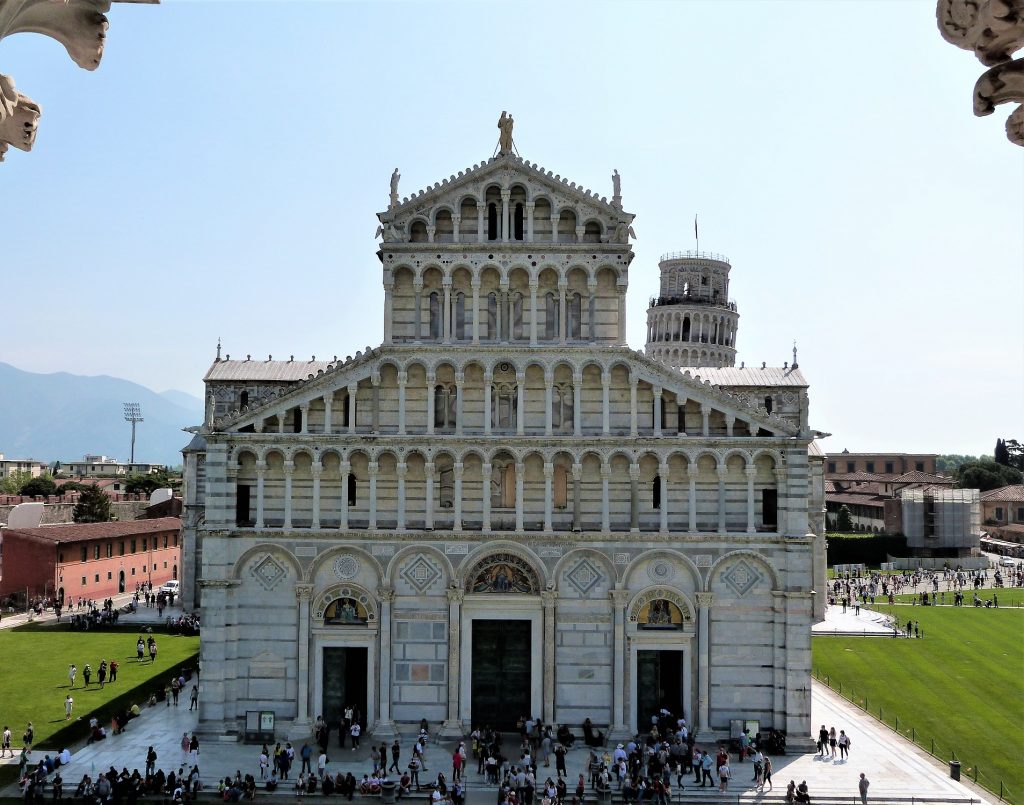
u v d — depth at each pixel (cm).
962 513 18112
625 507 6247
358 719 6088
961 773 5644
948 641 9938
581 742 6062
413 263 6328
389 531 6128
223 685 6034
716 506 6203
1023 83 1179
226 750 5862
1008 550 19975
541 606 6125
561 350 6250
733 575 6097
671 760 5591
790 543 6019
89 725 6406
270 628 6134
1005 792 5328
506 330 6350
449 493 6312
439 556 6153
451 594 6091
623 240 6300
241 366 10319
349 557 6166
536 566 6125
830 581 15138
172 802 4984
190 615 10388
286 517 6178
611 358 6247
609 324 6344
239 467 6241
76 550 12012
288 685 6109
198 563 10944
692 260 18075
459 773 5303
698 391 6219
